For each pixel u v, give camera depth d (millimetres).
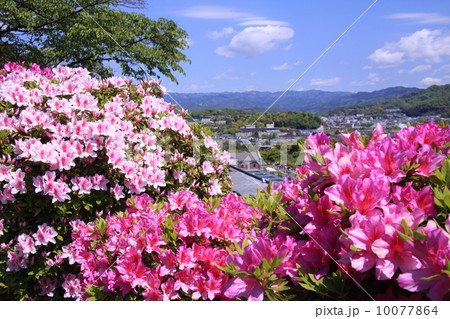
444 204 1146
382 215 1164
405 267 1023
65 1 10875
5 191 2590
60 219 2662
